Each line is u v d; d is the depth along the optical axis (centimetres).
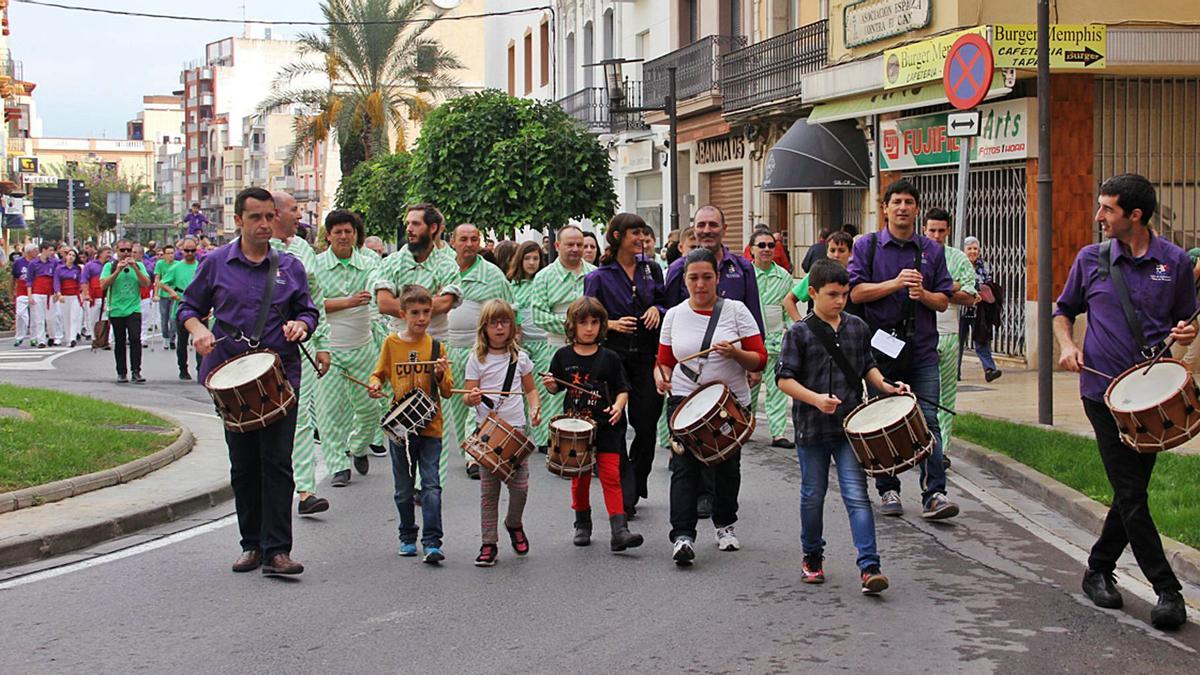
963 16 1956
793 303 1272
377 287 1112
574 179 2792
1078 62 1819
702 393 851
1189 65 1859
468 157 2808
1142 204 723
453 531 980
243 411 801
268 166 12688
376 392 905
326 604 773
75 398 1602
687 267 884
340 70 6059
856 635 698
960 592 784
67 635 712
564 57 4262
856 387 800
